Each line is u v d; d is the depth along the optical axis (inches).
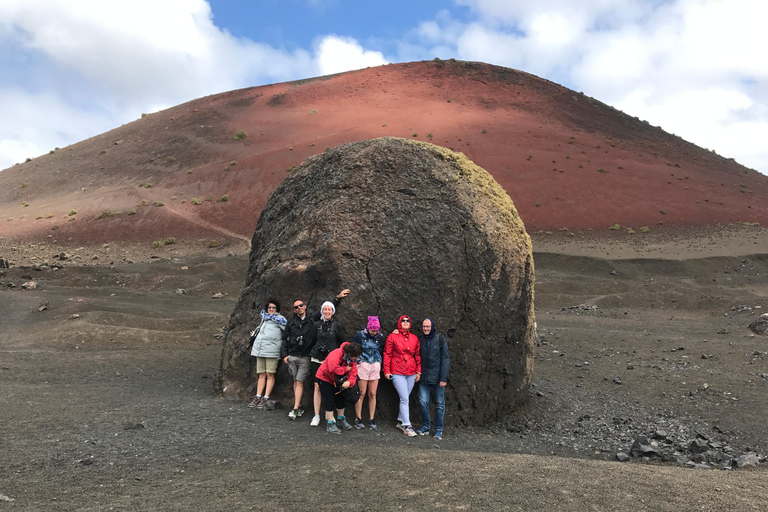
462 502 160.2
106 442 221.1
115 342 563.5
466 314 322.3
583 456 282.8
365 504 159.8
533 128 3171.8
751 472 218.7
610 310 996.6
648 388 436.1
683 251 1705.2
